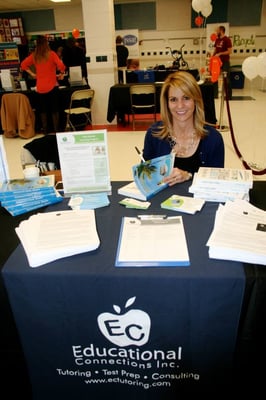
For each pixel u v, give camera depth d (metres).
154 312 0.97
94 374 1.12
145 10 9.54
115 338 1.04
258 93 9.23
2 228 1.22
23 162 2.28
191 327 0.99
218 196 1.33
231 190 1.33
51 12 9.73
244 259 0.95
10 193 1.32
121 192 1.44
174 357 1.06
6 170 1.46
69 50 6.91
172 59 9.94
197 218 1.21
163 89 1.81
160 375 1.11
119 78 7.19
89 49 6.01
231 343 1.01
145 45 9.98
